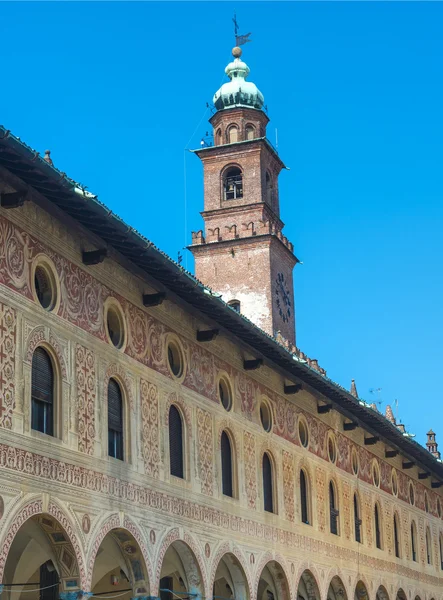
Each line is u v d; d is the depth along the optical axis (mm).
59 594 31016
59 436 30688
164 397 37000
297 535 46438
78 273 32594
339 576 50562
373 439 56969
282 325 74000
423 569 64250
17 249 29656
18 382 29000
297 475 47656
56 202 30375
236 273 73312
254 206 74375
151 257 33781
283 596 44844
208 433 39875
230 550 40188
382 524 58250
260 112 77688
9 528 27875
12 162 27500
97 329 33312
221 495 40188
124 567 34500
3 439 28047
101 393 33031
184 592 37625
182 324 38906
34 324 30047
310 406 50250
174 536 36250
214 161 76250
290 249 76562
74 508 30797
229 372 42406
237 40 80562
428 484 68500
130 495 33875
